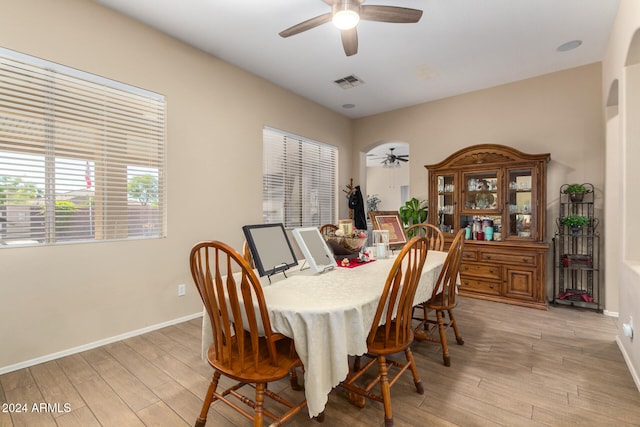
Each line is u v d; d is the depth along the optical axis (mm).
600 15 2609
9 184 2111
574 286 3572
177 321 3008
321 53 3279
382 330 1781
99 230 2525
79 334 2398
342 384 1672
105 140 2545
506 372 2072
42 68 2230
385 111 5137
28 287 2170
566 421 1589
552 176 3697
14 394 1840
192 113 3123
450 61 3436
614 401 1755
